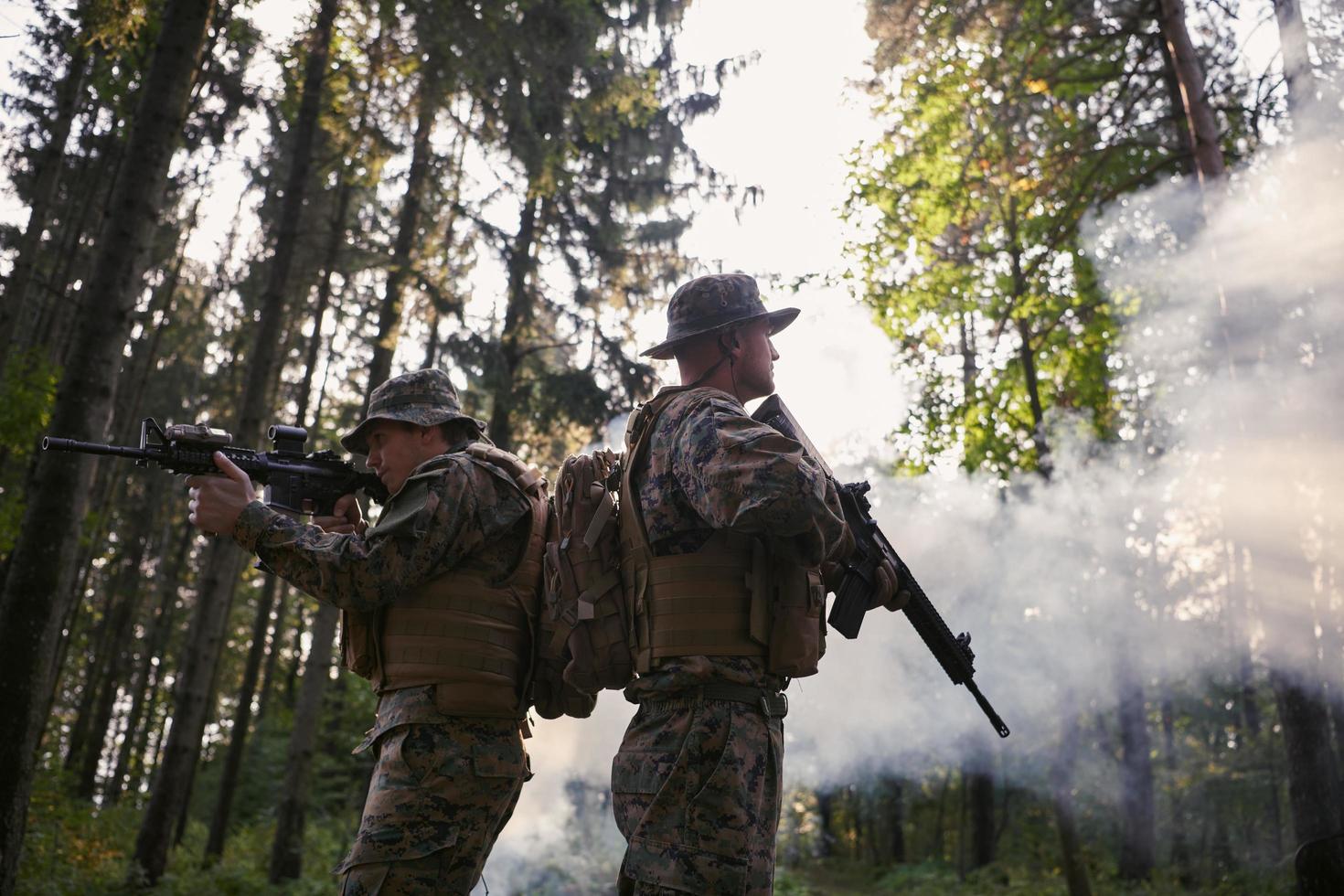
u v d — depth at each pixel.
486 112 12.30
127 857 15.47
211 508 2.51
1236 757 19.58
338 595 2.48
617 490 2.51
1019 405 12.37
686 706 2.17
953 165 11.45
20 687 6.70
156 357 25.81
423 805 2.50
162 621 29.33
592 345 16.08
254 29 11.98
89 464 7.16
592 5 13.60
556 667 2.67
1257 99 8.84
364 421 2.79
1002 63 10.66
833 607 2.49
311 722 14.36
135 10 8.92
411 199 14.14
